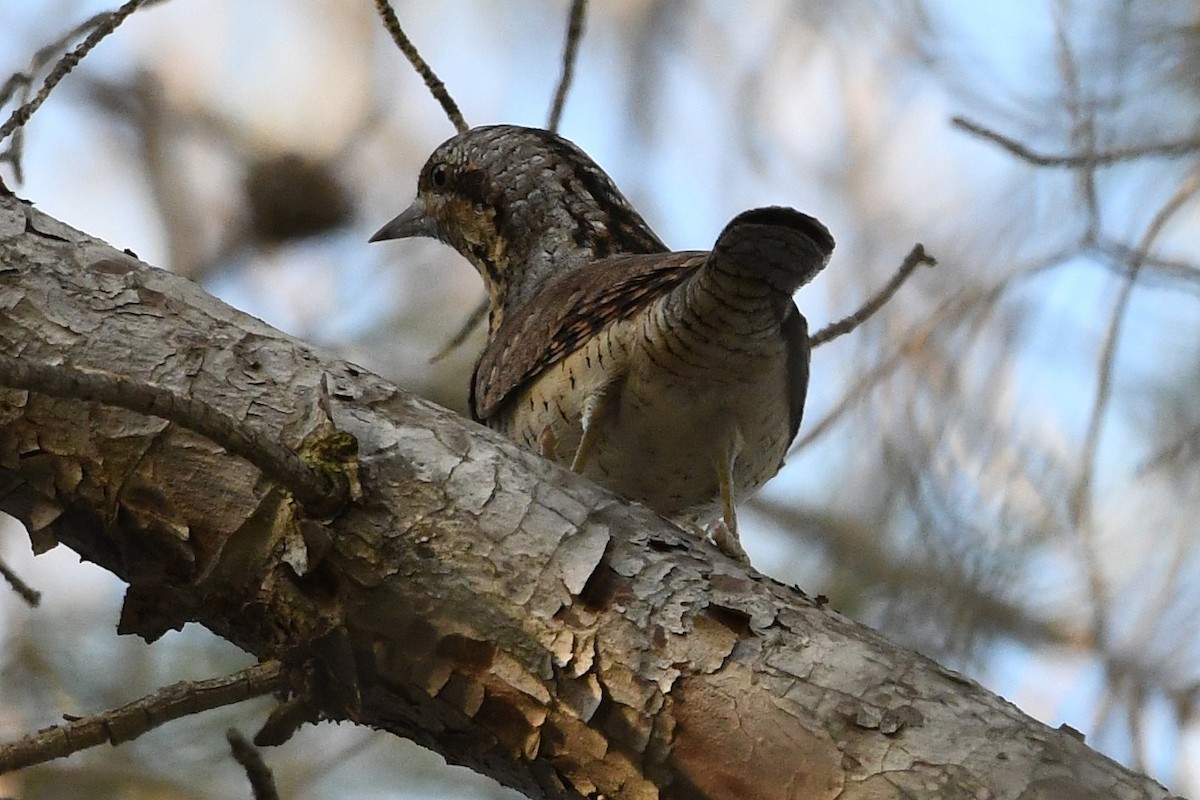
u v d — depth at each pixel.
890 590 8.02
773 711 4.43
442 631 4.67
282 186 11.27
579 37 7.60
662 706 4.51
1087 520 7.81
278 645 4.68
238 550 4.77
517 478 4.89
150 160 11.33
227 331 5.13
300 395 4.98
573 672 4.58
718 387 6.48
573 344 6.89
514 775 4.77
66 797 7.80
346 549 4.70
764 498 8.92
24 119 5.55
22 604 8.29
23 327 5.02
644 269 7.04
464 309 10.66
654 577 4.71
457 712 4.69
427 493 4.80
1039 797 4.13
